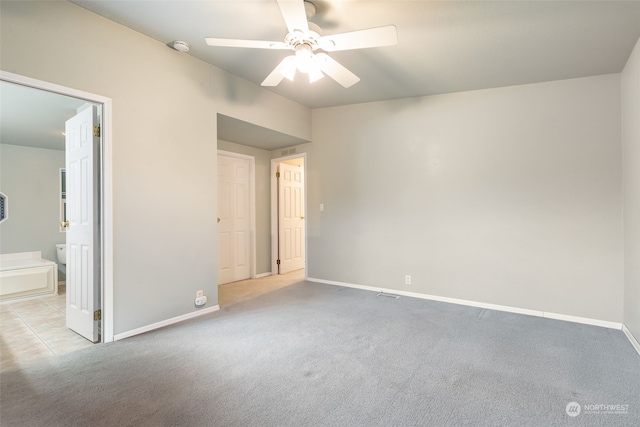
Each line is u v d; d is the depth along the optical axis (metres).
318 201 4.68
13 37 2.00
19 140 4.23
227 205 4.71
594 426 1.55
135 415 1.62
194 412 1.65
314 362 2.19
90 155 2.53
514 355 2.30
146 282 2.72
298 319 3.06
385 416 1.62
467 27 2.38
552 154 3.18
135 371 2.05
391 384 1.92
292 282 4.68
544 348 2.42
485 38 2.52
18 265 3.84
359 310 3.35
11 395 1.79
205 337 2.61
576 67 2.90
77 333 2.72
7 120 3.41
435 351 2.37
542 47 2.62
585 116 3.05
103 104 2.45
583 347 2.44
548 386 1.90
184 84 2.98
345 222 4.43
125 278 2.59
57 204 4.77
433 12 2.21
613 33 2.38
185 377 1.98
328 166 4.57
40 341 2.55
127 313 2.60
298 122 4.38
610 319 2.93
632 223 2.60
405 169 3.97
